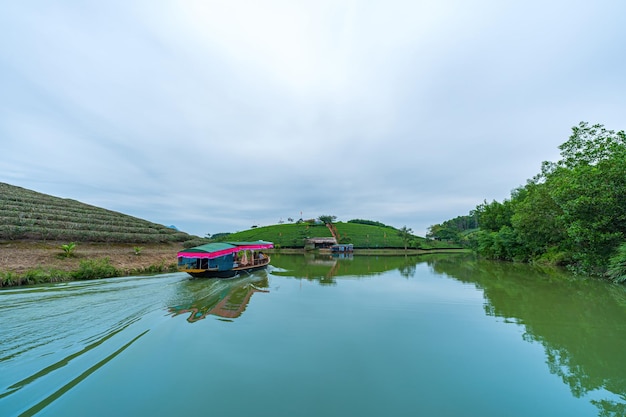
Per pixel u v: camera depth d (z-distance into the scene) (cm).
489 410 502
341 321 1025
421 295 1512
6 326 846
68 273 1728
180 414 475
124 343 759
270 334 873
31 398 510
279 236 8694
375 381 600
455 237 8481
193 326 921
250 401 518
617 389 577
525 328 957
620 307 1236
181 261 2009
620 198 1577
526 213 2834
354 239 8438
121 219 3891
